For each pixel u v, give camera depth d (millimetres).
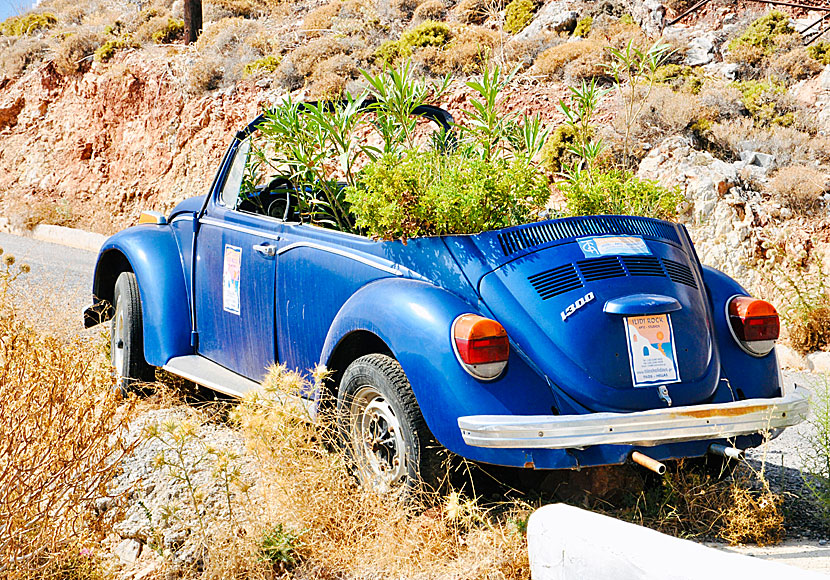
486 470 3797
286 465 3564
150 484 3908
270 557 3275
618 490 3830
